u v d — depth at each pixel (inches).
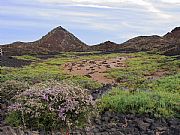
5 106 518.6
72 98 340.2
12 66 1344.7
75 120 343.0
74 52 2664.9
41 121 337.7
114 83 900.6
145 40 3191.4
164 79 812.6
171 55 1865.2
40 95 340.2
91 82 868.0
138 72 1115.3
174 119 493.4
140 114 510.0
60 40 3518.7
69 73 1135.6
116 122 486.6
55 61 1674.5
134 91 647.1
